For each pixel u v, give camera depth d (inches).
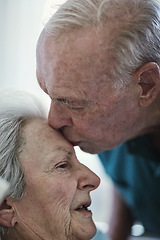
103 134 46.3
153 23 43.4
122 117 45.6
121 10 42.3
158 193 66.6
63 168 47.8
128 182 69.1
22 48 87.7
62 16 42.3
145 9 43.0
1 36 87.7
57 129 48.6
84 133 46.3
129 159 65.7
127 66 42.9
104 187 90.6
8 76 88.5
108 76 42.5
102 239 55.8
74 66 41.9
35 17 86.4
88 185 48.3
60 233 46.3
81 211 47.8
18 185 46.0
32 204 46.3
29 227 46.8
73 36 41.7
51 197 46.0
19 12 86.7
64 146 47.9
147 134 58.2
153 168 64.0
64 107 44.8
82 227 46.7
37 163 46.7
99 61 41.8
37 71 45.5
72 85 42.6
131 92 44.3
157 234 74.8
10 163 46.0
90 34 41.5
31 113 49.8
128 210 75.7
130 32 42.2
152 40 43.6
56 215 46.0
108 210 79.4
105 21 41.7
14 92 51.2
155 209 68.9
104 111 44.1
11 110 48.9
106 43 41.6
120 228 76.3
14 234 47.6
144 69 43.7
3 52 88.1
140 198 69.2
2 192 43.4
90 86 42.6
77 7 42.1
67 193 46.5
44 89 45.8
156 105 47.5
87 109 44.0
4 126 47.1
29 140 47.3
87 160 89.8
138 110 46.2
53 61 42.5
